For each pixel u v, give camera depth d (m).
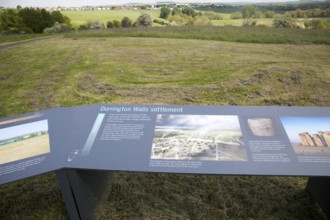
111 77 7.93
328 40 12.91
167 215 2.70
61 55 11.38
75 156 2.29
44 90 7.00
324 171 2.08
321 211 2.78
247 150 2.30
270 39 13.62
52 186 3.22
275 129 2.52
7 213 2.84
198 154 2.27
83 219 2.46
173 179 3.25
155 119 2.72
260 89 6.63
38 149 2.37
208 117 2.73
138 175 3.33
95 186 2.59
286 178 3.31
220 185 3.14
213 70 8.31
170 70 8.45
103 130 2.59
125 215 2.71
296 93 6.41
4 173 2.12
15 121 2.77
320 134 2.43
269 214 2.73
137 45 13.15
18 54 11.94
